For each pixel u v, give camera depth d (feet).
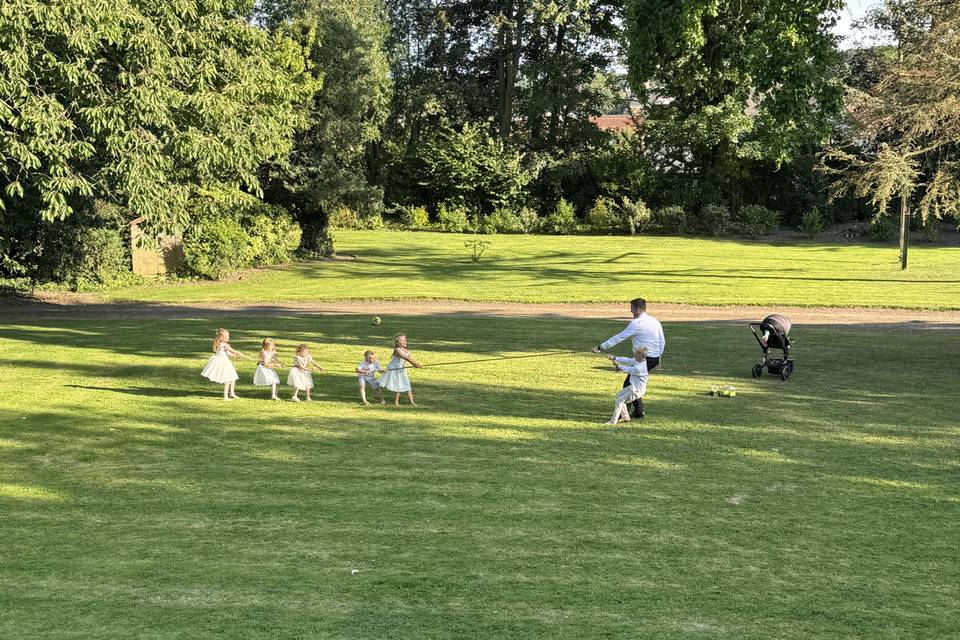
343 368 56.90
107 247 110.01
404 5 228.43
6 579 21.93
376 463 34.24
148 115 51.96
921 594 21.72
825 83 83.56
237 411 44.21
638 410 42.78
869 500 29.78
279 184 140.36
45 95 50.14
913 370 56.18
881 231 172.86
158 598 20.67
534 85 219.82
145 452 36.06
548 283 112.68
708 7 89.56
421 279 118.01
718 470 33.55
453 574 22.57
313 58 144.25
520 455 35.63
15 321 82.33
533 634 18.75
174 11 56.44
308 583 21.81
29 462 34.50
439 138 221.25
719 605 20.76
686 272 123.85
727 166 194.49
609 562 23.70
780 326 52.85
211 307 95.04
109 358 60.49
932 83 85.15
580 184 219.82
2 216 90.43
